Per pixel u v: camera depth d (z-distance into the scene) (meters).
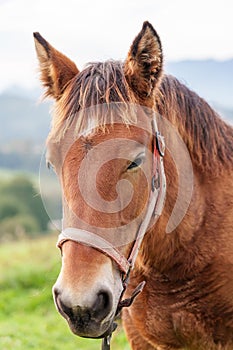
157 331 4.04
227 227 3.88
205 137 3.95
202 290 3.85
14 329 7.91
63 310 3.04
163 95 3.76
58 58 3.63
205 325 3.91
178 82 3.98
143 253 3.82
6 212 36.47
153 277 3.92
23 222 34.66
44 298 9.91
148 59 3.39
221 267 3.83
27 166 49.50
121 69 3.41
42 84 3.67
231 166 4.06
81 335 3.12
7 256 13.54
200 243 3.83
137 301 4.05
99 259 3.08
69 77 3.59
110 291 3.08
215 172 3.96
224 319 3.88
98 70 3.38
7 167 54.00
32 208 37.81
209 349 3.98
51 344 7.33
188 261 3.83
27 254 13.63
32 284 11.27
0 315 9.21
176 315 3.93
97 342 7.56
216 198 3.93
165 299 3.94
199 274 3.84
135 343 4.30
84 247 3.08
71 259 3.07
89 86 3.28
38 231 34.38
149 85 3.41
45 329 8.12
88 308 2.99
